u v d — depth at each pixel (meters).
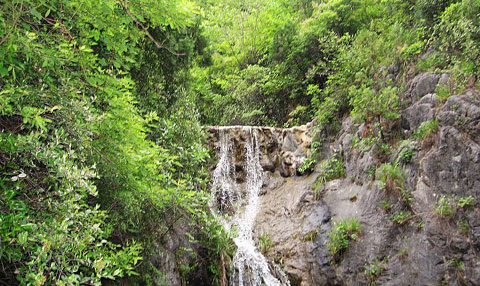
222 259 6.75
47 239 2.22
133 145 3.89
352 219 6.62
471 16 6.55
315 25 12.35
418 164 6.18
